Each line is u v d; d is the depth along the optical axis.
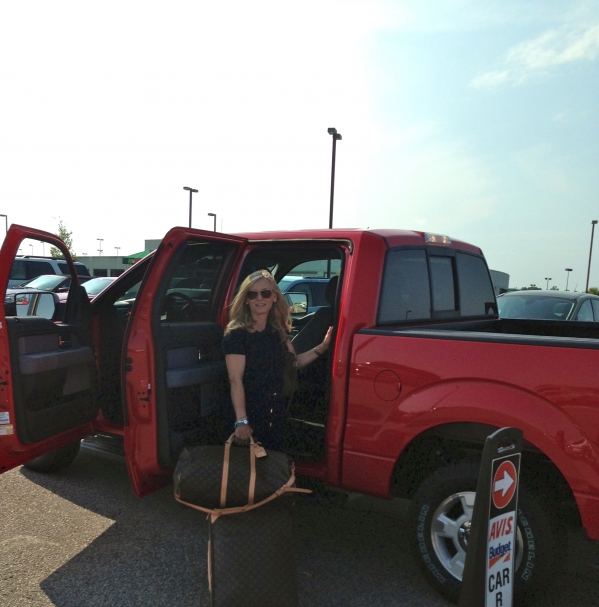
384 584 3.12
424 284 3.80
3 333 3.35
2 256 3.29
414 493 3.26
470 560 2.21
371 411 3.09
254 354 3.08
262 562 2.59
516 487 2.32
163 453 3.26
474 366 2.80
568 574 3.27
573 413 2.55
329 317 3.97
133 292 5.81
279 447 3.14
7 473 4.63
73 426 3.83
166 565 3.24
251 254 3.99
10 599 2.89
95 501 4.09
